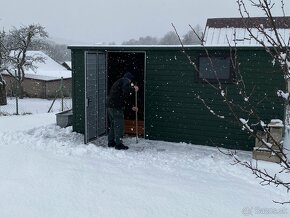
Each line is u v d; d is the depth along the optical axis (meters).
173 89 8.80
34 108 31.97
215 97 8.41
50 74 50.34
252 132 2.29
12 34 41.38
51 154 7.60
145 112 9.19
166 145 8.73
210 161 7.31
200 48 8.23
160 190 5.64
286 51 2.02
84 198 5.33
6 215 4.78
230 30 15.39
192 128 8.78
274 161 6.99
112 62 11.50
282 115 7.88
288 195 5.55
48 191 5.56
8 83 46.03
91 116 8.92
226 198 5.36
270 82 7.90
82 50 9.38
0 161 7.01
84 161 7.13
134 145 8.70
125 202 5.20
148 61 8.92
